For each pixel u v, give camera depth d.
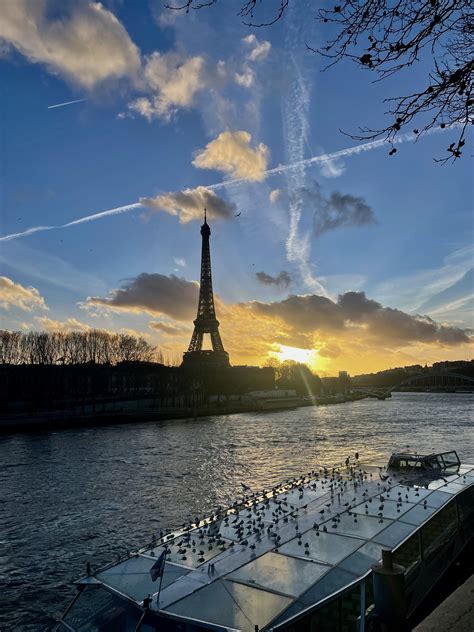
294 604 14.00
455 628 7.21
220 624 13.31
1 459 77.19
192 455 81.94
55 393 160.00
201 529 19.94
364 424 137.75
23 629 25.77
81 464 72.69
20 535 40.09
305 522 19.69
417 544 18.50
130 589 15.29
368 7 6.75
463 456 75.56
